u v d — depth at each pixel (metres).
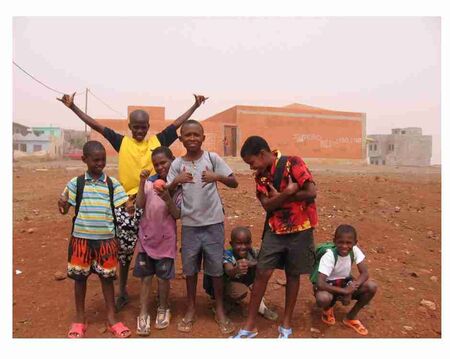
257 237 6.07
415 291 4.57
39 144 40.50
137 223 4.02
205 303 4.29
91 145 3.67
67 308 4.13
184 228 3.86
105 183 3.77
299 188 3.59
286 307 3.71
